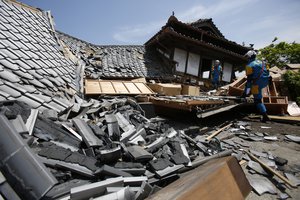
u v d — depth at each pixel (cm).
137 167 222
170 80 1115
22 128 216
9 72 340
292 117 647
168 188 178
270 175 296
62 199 157
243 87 946
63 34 1190
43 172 157
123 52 1270
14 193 141
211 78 1303
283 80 973
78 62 768
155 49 1390
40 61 487
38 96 340
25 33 544
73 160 204
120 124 350
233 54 1299
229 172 194
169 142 314
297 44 2000
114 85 757
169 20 1044
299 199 240
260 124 616
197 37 1220
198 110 537
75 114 402
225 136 493
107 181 179
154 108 643
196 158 318
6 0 600
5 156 160
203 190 156
